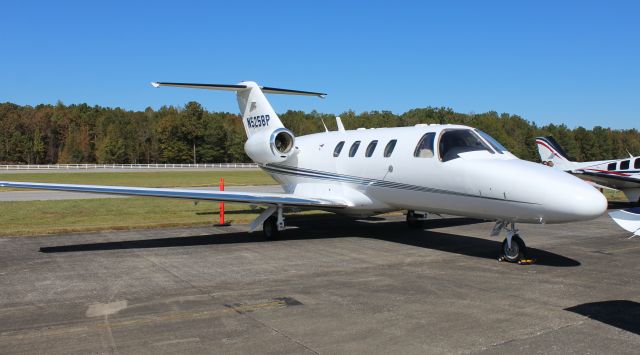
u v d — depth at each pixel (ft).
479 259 29.12
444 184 30.12
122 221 47.67
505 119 367.04
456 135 30.86
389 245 34.35
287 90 47.62
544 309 18.98
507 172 26.71
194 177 146.41
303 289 22.17
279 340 15.80
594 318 17.88
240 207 61.72
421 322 17.51
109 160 318.24
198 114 333.83
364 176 36.24
